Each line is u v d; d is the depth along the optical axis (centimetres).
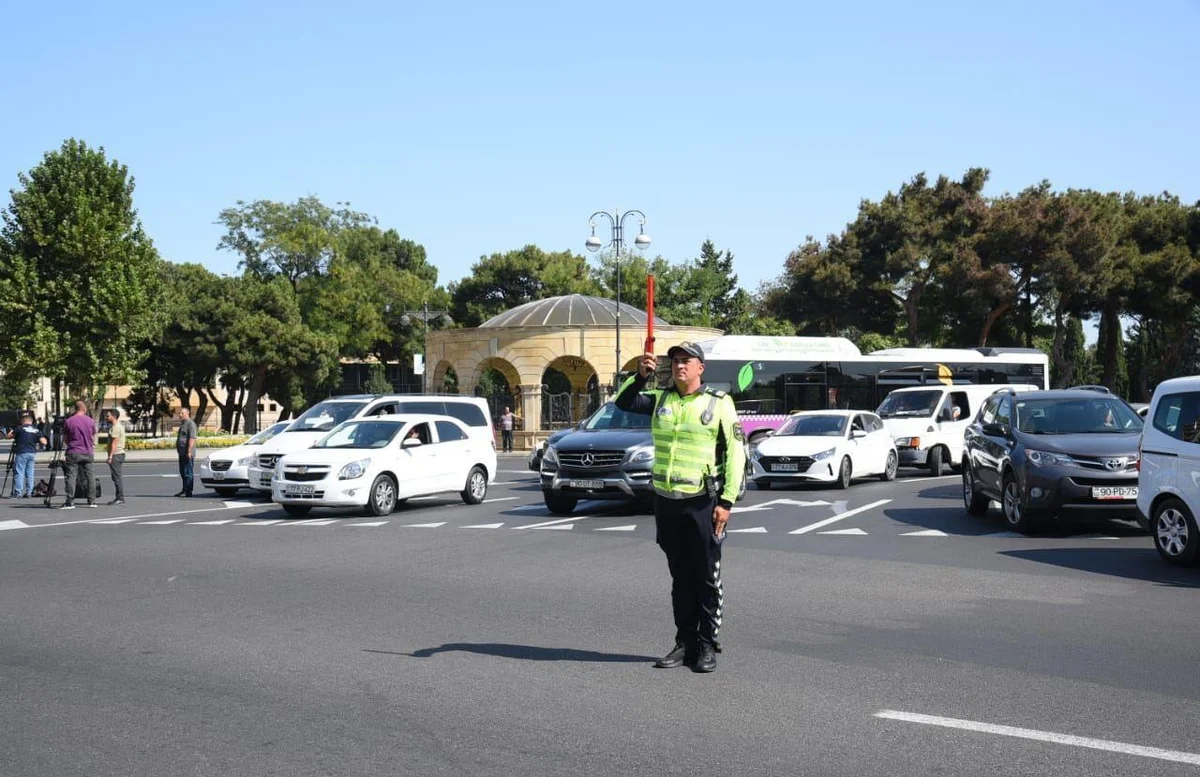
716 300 9088
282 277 6881
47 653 754
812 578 1083
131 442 4531
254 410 6444
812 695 633
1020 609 909
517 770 501
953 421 2564
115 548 1380
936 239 5588
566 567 1174
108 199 4362
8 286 4094
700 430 695
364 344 7388
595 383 4500
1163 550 1151
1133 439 1391
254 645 777
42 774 499
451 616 887
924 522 1587
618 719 584
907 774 493
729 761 512
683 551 704
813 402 3203
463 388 4562
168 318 5775
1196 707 604
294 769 504
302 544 1406
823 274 5653
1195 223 5553
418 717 589
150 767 508
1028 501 1388
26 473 2319
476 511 1852
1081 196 5619
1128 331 6975
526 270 8425
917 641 783
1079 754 521
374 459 1770
